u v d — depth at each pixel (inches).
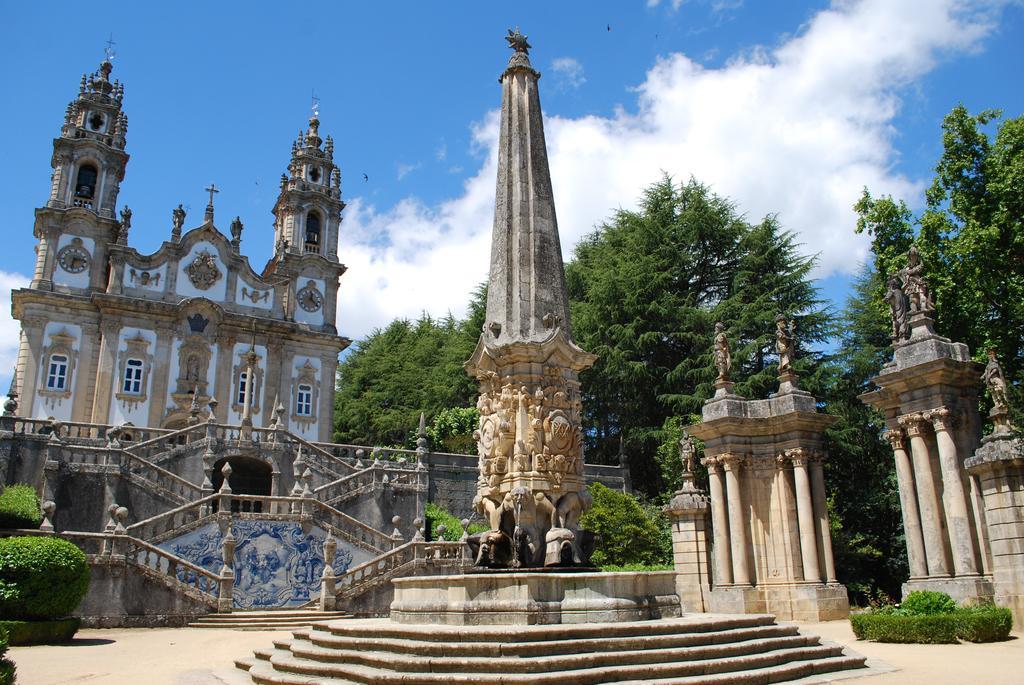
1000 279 906.7
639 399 1589.6
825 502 890.7
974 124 957.8
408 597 511.8
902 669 468.4
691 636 433.1
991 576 689.6
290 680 420.5
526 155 621.9
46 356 1670.8
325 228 2080.5
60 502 1123.9
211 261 1873.8
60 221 1743.4
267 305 1915.6
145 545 908.0
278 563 1016.9
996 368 682.8
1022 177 880.3
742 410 924.6
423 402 2158.0
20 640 685.9
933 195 986.7
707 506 969.5
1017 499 650.2
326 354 1963.6
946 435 720.3
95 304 1715.1
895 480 1310.3
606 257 1791.3
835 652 491.5
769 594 872.3
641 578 480.1
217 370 1808.6
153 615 888.3
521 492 524.7
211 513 1072.2
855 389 1433.3
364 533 1122.7
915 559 749.9
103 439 1325.0
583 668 385.1
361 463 1456.7
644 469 1636.3
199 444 1346.0
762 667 432.8
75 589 733.3
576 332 1675.7
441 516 1398.9
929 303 767.1
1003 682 415.2
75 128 1823.3
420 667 389.1
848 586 1108.5
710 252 1744.6
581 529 537.3
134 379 1720.0
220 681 477.1
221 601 928.9
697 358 1525.6
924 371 733.9
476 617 447.2
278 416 1528.1
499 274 596.1
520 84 647.8
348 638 470.3
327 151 2144.4
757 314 1510.8
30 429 1379.2
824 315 1521.9
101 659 603.2
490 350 565.0
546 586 450.9
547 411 551.5
